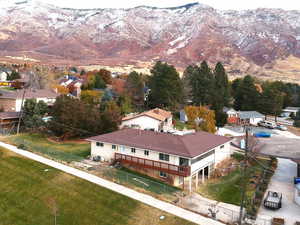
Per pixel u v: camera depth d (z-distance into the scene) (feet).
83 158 143.74
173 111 297.33
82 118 183.21
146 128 207.92
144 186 114.73
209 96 317.83
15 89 333.21
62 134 183.73
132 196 103.50
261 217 98.32
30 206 100.17
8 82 367.45
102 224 90.99
